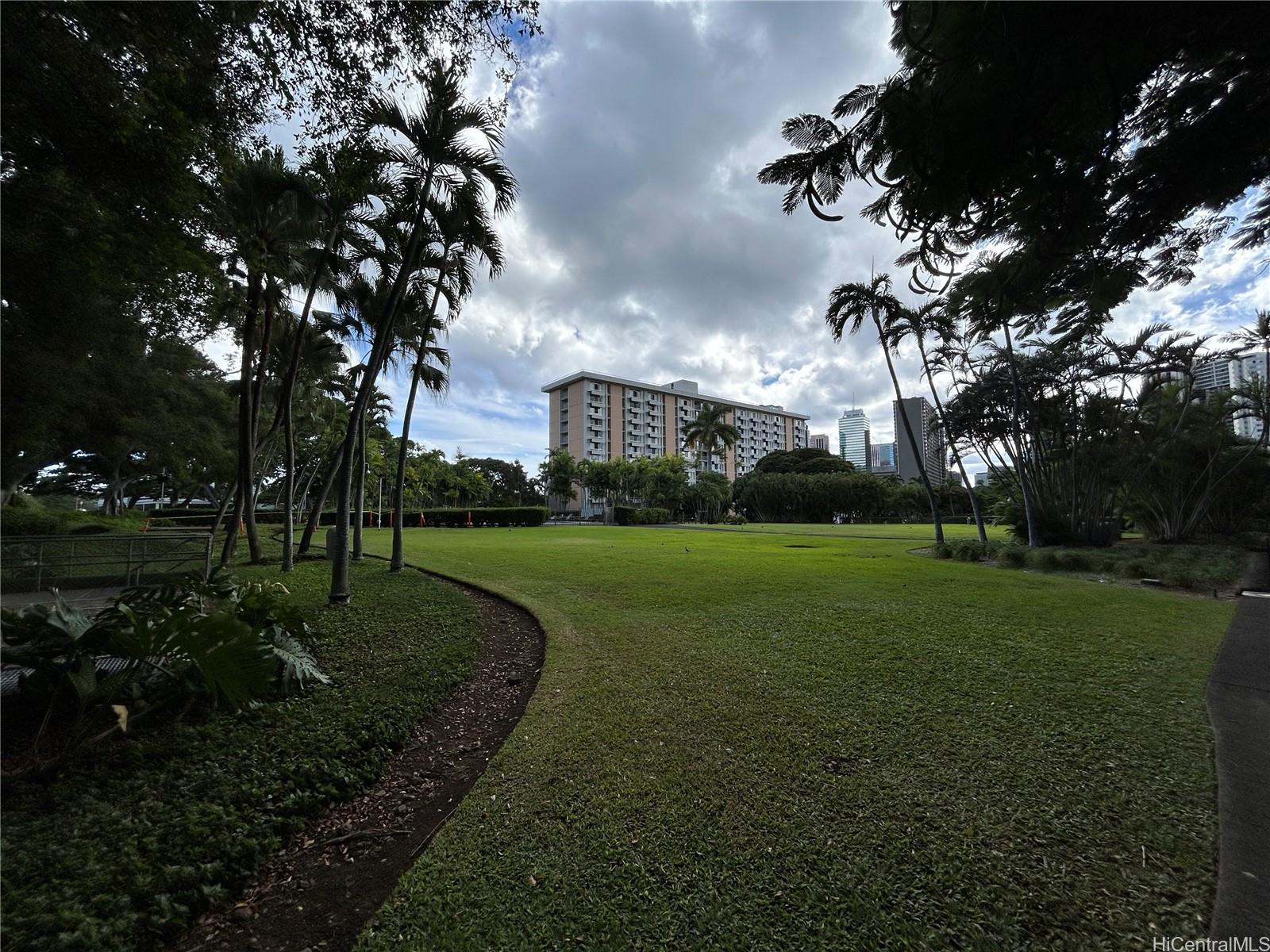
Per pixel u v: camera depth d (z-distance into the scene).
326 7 3.81
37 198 4.43
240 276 9.45
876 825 2.43
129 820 2.42
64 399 7.39
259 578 9.27
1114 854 2.21
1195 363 15.20
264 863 2.32
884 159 2.62
